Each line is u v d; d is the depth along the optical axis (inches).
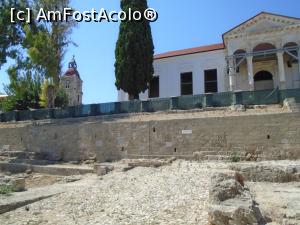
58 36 1502.2
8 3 1606.8
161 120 925.2
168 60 1695.4
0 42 1569.9
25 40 1523.1
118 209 437.1
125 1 1482.5
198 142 864.3
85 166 947.3
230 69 1444.4
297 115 768.3
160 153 908.0
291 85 1476.4
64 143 1090.1
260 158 784.3
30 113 1375.5
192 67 1643.7
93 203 483.2
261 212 345.1
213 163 768.9
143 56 1429.6
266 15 1453.0
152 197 486.9
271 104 967.0
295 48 1366.9
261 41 1449.3
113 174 745.6
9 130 1244.5
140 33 1437.0
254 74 1568.7
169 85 1675.7
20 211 466.0
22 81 1624.0
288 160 738.8
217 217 303.4
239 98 1011.3
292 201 409.7
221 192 332.2
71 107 1278.3
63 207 472.1
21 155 1136.2
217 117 853.2
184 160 853.8
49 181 849.5
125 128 974.4
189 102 1075.3
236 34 1476.4
